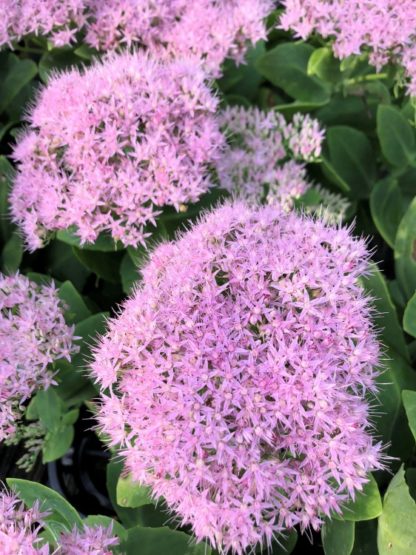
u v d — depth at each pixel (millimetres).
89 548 203
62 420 286
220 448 198
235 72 381
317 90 363
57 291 282
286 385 204
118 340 225
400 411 250
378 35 309
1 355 257
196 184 274
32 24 326
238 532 201
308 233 240
